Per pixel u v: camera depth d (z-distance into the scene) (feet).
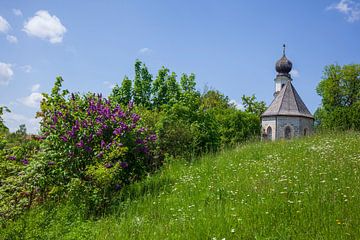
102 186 30.42
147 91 81.10
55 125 32.71
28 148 33.14
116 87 81.56
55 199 30.66
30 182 29.45
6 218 23.59
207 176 34.63
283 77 196.85
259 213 21.70
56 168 30.89
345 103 179.63
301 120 139.13
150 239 20.18
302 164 33.58
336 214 20.33
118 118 34.83
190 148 51.06
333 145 42.68
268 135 142.31
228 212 22.68
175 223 22.16
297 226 19.29
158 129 49.03
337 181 26.71
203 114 58.90
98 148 31.81
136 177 36.68
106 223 24.73
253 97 181.98
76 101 35.81
